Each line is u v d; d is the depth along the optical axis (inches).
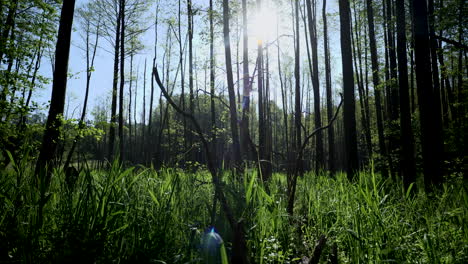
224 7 241.8
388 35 603.8
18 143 261.6
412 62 636.1
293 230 154.8
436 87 508.7
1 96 304.3
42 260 93.9
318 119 562.6
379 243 116.6
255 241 116.3
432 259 106.3
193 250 110.0
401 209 159.8
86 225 98.7
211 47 573.3
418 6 273.3
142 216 120.6
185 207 143.3
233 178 162.7
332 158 569.3
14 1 372.2
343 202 166.2
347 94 331.3
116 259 97.7
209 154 113.3
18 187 113.5
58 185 125.5
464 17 384.2
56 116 256.1
